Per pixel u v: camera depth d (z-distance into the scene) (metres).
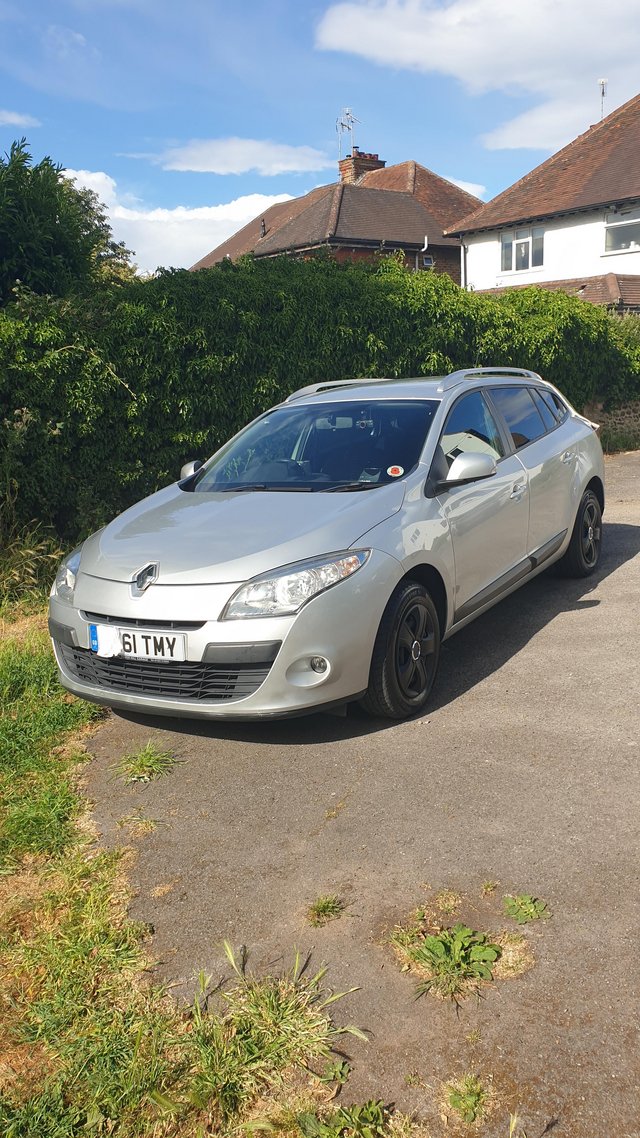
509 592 5.15
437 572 4.28
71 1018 2.35
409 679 4.09
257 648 3.56
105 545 4.23
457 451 4.78
